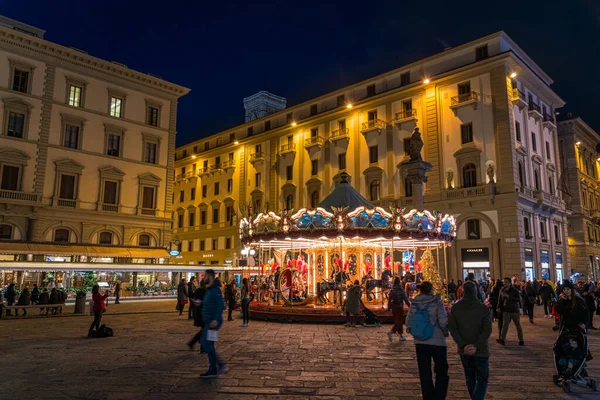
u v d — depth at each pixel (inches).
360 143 1718.8
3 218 1283.2
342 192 875.4
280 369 358.3
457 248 1407.5
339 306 732.7
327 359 400.2
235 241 2118.6
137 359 398.9
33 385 306.3
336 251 902.4
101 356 414.3
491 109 1393.9
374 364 378.3
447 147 1476.4
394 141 1611.7
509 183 1330.0
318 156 1857.8
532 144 1526.8
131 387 301.3
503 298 495.2
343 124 1797.5
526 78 1528.1
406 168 988.6
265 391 292.5
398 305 508.7
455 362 394.3
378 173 1633.9
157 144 1653.5
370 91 1731.1
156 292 1331.2
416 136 992.9
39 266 1079.6
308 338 530.6
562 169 1996.8
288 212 743.7
